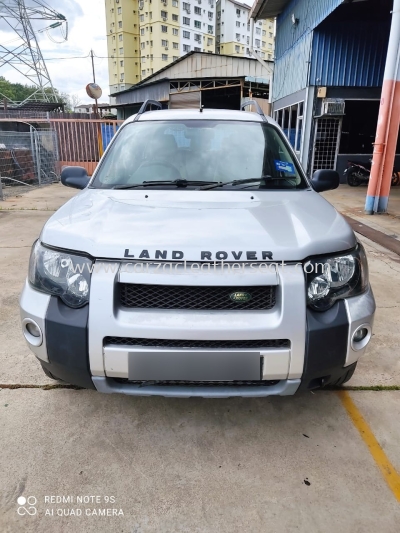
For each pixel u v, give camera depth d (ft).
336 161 38.55
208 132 9.36
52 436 6.49
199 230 5.92
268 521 5.16
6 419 6.83
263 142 9.25
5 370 8.18
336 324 5.61
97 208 6.87
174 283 5.32
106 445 6.34
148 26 271.08
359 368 8.45
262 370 5.50
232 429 6.74
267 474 5.85
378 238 18.75
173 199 7.34
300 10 39.27
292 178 8.66
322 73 36.22
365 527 5.09
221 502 5.41
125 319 5.38
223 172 8.49
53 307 5.69
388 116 22.66
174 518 5.19
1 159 34.78
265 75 77.61
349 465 6.03
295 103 41.22
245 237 5.77
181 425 6.81
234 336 5.32
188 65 81.25
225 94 71.10
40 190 34.42
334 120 37.52
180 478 5.77
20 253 16.05
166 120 9.75
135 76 283.59
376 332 9.93
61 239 5.98
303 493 5.56
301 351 5.48
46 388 7.66
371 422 6.93
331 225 6.49
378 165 23.53
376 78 36.29
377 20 34.73
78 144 42.57
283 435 6.61
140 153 8.93
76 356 5.56
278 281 5.42
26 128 44.96
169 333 5.31
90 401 7.35
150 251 5.47
